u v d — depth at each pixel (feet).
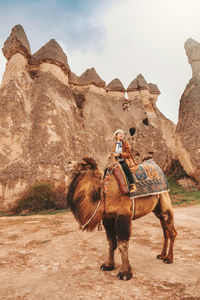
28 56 111.75
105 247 16.56
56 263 12.98
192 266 11.64
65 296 8.48
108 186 11.19
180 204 55.26
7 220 37.01
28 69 110.93
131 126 134.82
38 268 12.14
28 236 21.85
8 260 13.74
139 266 11.98
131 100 150.82
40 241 19.45
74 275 10.84
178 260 12.82
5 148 81.82
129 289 9.00
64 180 81.35
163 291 8.72
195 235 19.92
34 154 82.99
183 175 112.88
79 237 20.59
